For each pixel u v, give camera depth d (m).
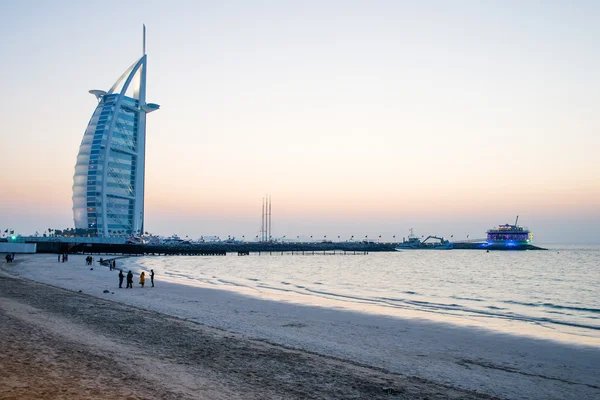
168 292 48.72
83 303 32.62
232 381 15.30
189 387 14.20
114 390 13.20
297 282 78.44
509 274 113.06
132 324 25.14
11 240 172.88
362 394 14.87
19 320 23.53
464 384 17.41
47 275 65.75
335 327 29.78
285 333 27.03
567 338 27.39
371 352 22.64
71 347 18.23
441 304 47.62
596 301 54.03
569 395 16.55
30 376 13.84
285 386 15.18
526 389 17.11
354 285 74.69
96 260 121.56
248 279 82.88
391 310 39.38
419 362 20.86
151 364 16.62
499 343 25.69
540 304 50.16
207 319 31.23
